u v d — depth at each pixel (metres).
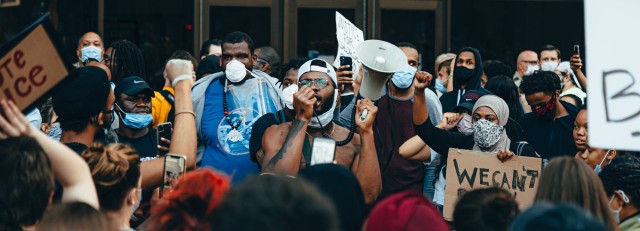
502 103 6.00
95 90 4.50
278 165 4.75
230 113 6.07
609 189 4.57
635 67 3.96
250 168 5.97
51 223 3.19
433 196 6.46
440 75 9.60
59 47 3.79
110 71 7.42
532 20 11.58
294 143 4.81
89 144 4.56
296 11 11.10
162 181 4.27
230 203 2.22
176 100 4.42
